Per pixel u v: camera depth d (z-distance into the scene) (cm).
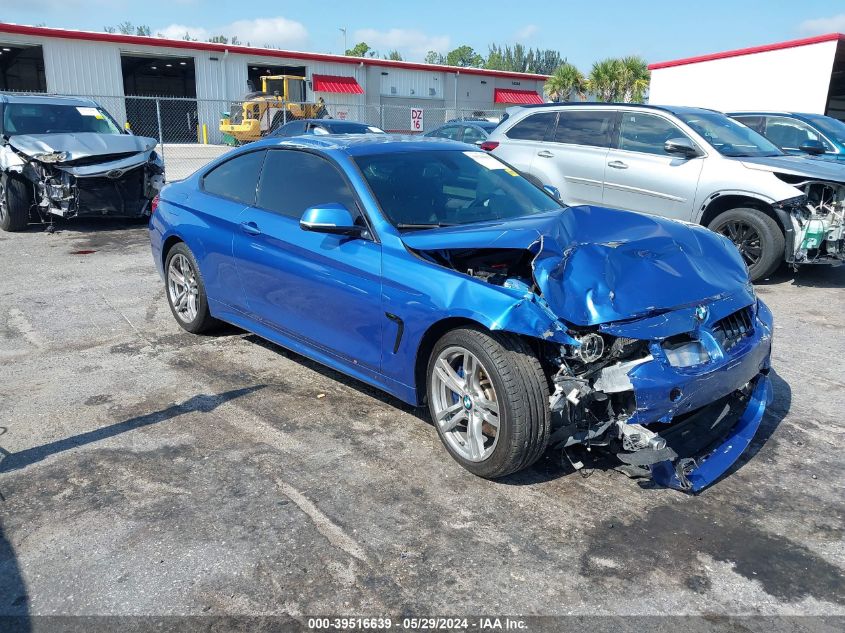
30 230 1055
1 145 1014
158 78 4462
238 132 2608
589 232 356
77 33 2938
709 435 343
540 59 12625
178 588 262
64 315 612
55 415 409
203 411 415
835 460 359
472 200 413
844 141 1041
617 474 342
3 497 323
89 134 1038
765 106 2084
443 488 331
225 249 473
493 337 313
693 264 342
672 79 2347
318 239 400
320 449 368
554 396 306
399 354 358
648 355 299
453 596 259
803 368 488
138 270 788
